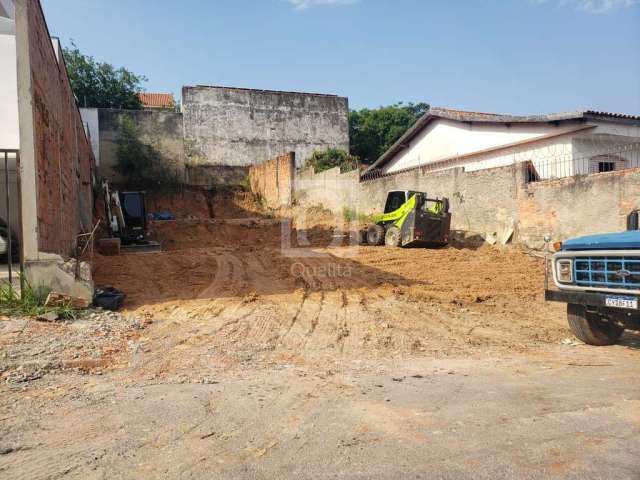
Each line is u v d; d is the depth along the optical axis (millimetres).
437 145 25031
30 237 8359
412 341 7496
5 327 7137
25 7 8336
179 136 35438
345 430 3992
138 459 3482
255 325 8234
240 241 24500
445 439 3787
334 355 6789
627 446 3645
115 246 18000
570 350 7098
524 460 3420
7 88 11711
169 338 7316
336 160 32344
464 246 18719
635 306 6016
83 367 5926
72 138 16109
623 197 14164
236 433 3941
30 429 4008
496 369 6035
